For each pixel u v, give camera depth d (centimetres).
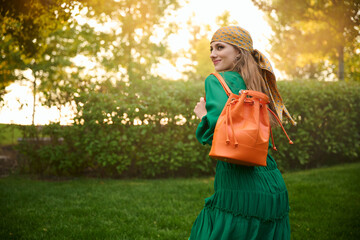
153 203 446
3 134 713
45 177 643
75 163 632
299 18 591
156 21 754
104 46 719
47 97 613
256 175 172
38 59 618
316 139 745
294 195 477
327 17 431
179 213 400
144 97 628
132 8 695
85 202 446
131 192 508
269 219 168
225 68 190
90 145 599
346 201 445
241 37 188
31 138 652
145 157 643
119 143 629
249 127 155
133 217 382
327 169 689
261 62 193
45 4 385
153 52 773
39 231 334
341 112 750
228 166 174
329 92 734
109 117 613
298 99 694
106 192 509
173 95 654
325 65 1305
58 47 738
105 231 334
